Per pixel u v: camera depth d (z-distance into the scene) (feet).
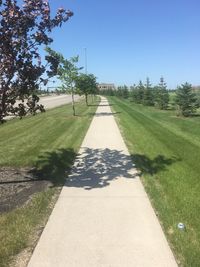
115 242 9.11
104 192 13.09
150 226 10.04
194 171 16.12
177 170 16.25
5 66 12.72
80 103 81.61
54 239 9.29
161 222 10.31
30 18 12.91
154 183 14.20
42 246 8.91
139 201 12.10
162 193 12.87
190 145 23.03
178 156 19.43
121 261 8.21
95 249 8.76
